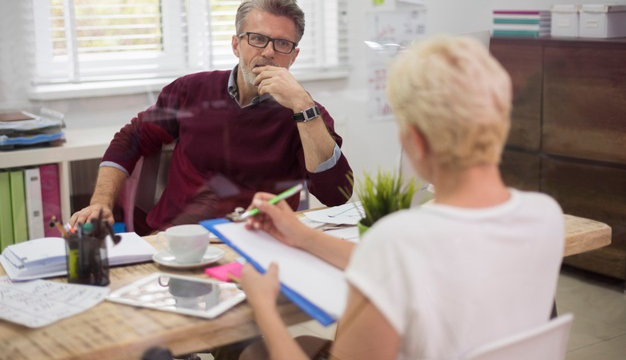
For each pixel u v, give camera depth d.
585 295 2.92
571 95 3.24
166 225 1.69
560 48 3.23
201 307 1.25
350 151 2.50
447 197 1.00
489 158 0.96
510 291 0.98
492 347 0.94
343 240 1.35
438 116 0.94
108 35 2.17
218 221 1.53
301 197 1.77
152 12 2.23
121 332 1.17
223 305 1.26
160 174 1.75
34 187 1.97
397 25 2.74
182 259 1.43
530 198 1.03
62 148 2.00
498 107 0.95
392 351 0.94
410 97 0.97
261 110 1.75
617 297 2.93
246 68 1.83
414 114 0.96
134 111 2.20
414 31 2.86
